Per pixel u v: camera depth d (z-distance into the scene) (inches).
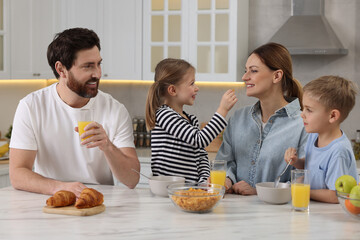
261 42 158.9
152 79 152.8
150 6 151.5
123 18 153.7
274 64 79.4
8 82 156.9
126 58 154.6
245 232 55.3
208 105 167.2
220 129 81.1
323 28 146.9
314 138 73.3
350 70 151.8
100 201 64.6
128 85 175.9
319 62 154.3
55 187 73.2
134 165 82.3
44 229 56.3
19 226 57.5
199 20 147.9
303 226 57.6
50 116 84.2
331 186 67.2
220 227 57.1
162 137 84.7
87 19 154.3
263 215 62.3
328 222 59.2
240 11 148.1
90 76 79.2
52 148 84.7
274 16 157.6
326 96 67.3
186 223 58.7
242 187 76.0
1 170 123.5
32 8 141.3
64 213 62.4
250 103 162.4
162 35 151.3
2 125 156.4
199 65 148.6
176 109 90.4
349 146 68.5
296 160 71.7
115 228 56.6
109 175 89.2
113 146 79.7
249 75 81.0
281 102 82.3
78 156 85.4
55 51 79.4
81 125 71.7
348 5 151.0
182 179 74.5
